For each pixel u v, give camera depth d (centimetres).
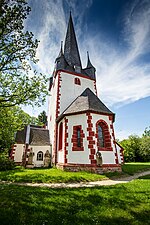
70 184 987
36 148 2156
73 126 1590
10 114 1521
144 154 4050
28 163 2008
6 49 995
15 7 889
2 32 920
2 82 1171
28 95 1130
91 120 1522
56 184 978
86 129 1500
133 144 4216
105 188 816
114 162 1467
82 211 508
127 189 780
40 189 768
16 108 1590
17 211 486
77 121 1585
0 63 1014
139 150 4150
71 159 1476
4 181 1032
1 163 1722
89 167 1359
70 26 2973
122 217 473
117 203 579
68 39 2825
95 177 1167
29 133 2311
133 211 512
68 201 592
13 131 1809
